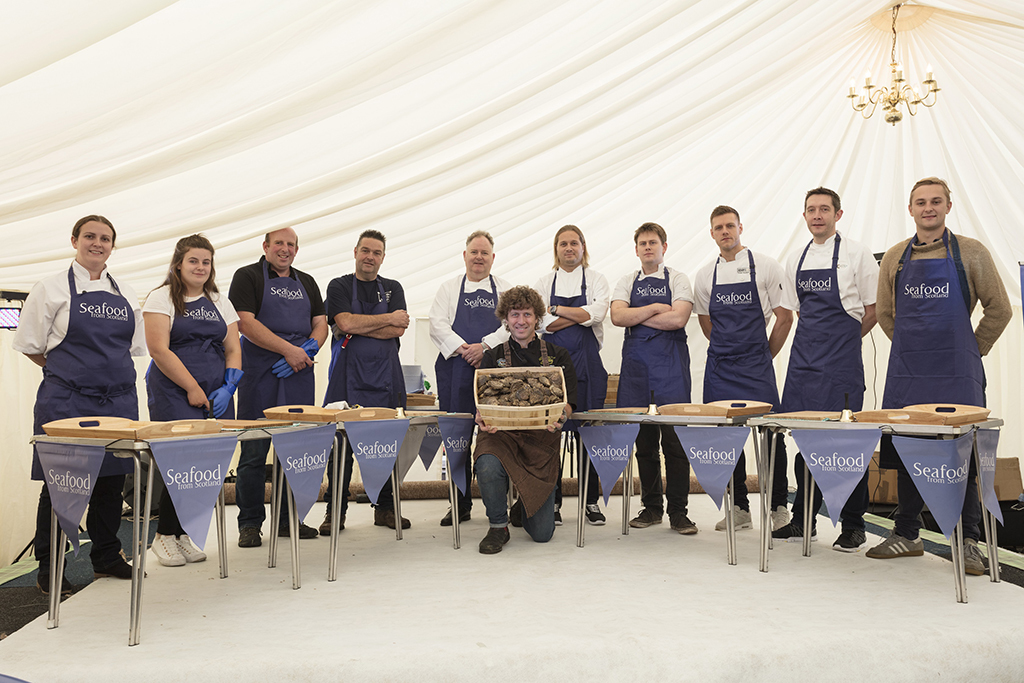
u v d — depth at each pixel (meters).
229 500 5.26
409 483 5.48
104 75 1.93
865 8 3.93
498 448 3.49
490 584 2.81
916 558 3.28
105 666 1.95
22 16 1.64
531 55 2.65
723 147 5.19
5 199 2.27
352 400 4.01
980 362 3.21
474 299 4.26
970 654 2.13
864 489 3.43
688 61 3.29
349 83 2.34
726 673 2.03
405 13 2.15
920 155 5.80
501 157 3.26
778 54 3.86
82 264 2.77
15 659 2.01
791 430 2.87
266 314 3.84
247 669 1.95
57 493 2.31
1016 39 4.38
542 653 2.05
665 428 3.96
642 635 2.17
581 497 3.57
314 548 3.58
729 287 4.02
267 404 3.83
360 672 1.96
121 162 2.27
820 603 2.53
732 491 3.16
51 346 2.83
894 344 3.32
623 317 4.09
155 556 3.48
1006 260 6.08
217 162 2.46
